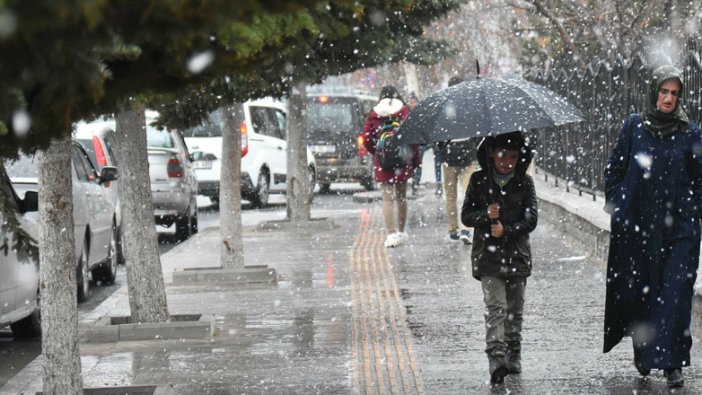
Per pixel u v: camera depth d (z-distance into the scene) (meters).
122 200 13.61
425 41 19.38
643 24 26.72
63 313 9.53
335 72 14.77
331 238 24.94
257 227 27.08
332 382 10.62
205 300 16.36
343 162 41.66
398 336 12.91
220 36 4.73
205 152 34.41
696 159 10.19
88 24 4.08
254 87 12.95
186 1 4.30
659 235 10.13
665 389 10.06
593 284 16.52
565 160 25.56
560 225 23.66
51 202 9.45
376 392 10.16
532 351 11.84
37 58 4.31
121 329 13.18
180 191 26.69
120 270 22.16
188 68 5.00
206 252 23.09
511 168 10.62
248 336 13.22
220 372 11.24
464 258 20.17
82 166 19.06
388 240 22.38
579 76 23.55
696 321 12.27
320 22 5.87
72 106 4.84
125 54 4.48
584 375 10.68
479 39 42.34
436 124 10.46
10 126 4.93
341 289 16.95
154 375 11.19
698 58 14.67
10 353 13.79
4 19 3.81
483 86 10.70
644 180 10.22
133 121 13.47
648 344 10.09
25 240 9.39
